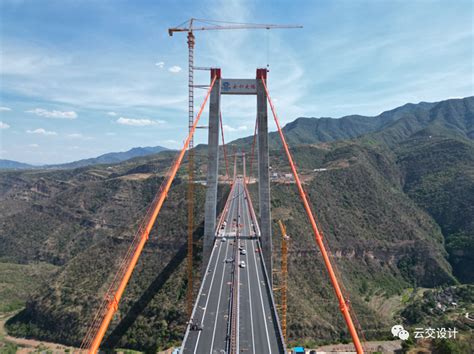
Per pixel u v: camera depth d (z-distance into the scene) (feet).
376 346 278.26
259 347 139.64
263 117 295.28
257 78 298.35
